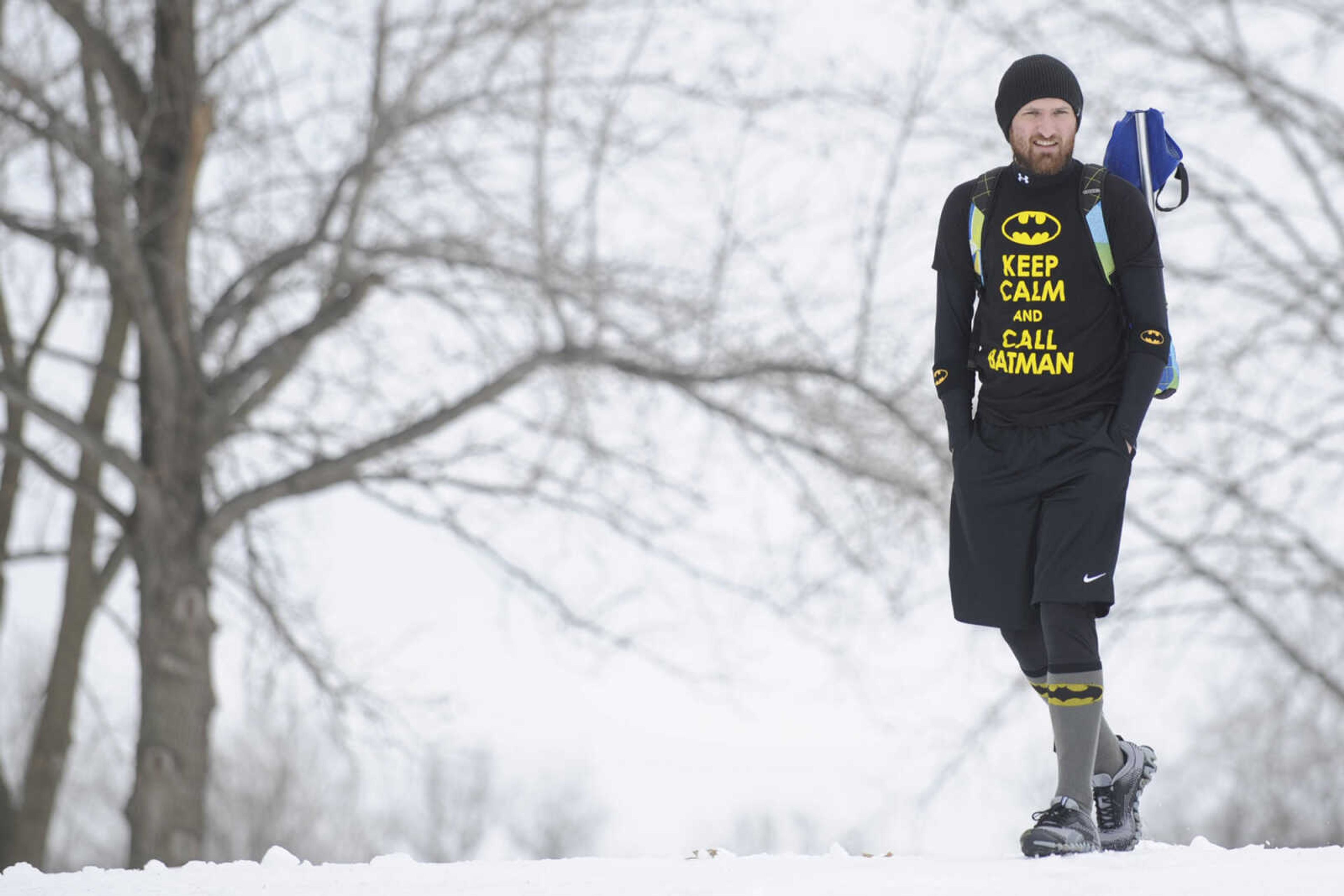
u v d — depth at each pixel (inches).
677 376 1756.9
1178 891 424.8
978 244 559.8
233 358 1763.0
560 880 500.1
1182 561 1923.0
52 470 1728.6
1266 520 1875.0
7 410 2062.0
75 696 2130.9
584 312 1721.2
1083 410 549.0
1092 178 546.6
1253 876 446.6
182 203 1712.6
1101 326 548.4
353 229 1646.2
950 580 577.9
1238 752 2101.4
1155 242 543.8
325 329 1711.4
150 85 1733.5
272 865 608.7
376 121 1651.1
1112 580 547.8
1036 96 549.6
